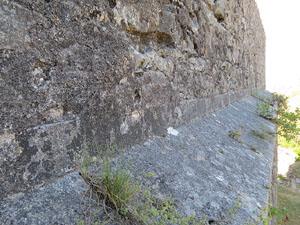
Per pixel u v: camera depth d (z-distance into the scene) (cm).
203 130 275
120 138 152
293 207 345
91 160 127
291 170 591
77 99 116
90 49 122
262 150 310
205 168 188
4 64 84
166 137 211
